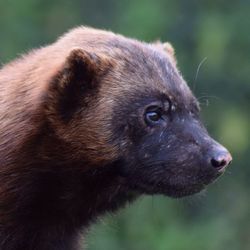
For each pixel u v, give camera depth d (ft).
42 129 40.52
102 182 41.52
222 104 90.38
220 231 85.46
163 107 40.96
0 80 41.68
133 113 40.78
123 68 41.16
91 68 40.73
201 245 84.38
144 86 40.96
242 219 87.61
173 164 40.83
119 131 40.81
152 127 40.91
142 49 41.96
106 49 41.63
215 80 90.58
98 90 40.83
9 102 40.81
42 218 41.27
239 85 91.56
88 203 41.96
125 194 42.39
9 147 40.34
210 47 89.15
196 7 94.27
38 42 93.66
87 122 40.70
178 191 41.24
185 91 41.47
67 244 42.60
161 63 41.73
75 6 95.96
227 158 40.70
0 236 40.86
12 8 94.68
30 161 40.55
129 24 91.71
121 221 83.92
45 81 40.75
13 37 92.68
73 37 42.57
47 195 41.06
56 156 40.75
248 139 89.04
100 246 82.89
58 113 40.55
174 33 92.84
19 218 40.88
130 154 40.98
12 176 40.45
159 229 84.79
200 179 40.88
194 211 87.40
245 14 94.63
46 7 96.78
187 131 40.98
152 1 93.25
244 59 92.79
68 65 40.55
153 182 41.32
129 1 94.38
